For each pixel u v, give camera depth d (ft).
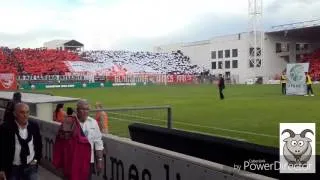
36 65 257.96
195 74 292.20
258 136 48.29
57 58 272.92
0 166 20.57
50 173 32.50
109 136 24.93
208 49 300.61
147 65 301.43
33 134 21.02
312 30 240.53
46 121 33.96
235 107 86.89
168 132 25.00
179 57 322.34
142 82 257.96
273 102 98.17
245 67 269.23
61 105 42.78
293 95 125.08
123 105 96.84
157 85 239.91
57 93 157.99
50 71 258.37
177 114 75.31
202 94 139.23
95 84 239.09
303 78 124.57
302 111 75.77
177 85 237.25
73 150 21.65
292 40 269.44
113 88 206.69
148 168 20.22
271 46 262.47
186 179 17.22
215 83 262.88
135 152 21.49
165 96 130.31
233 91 155.43
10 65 250.78
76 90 187.11
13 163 20.66
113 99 119.03
